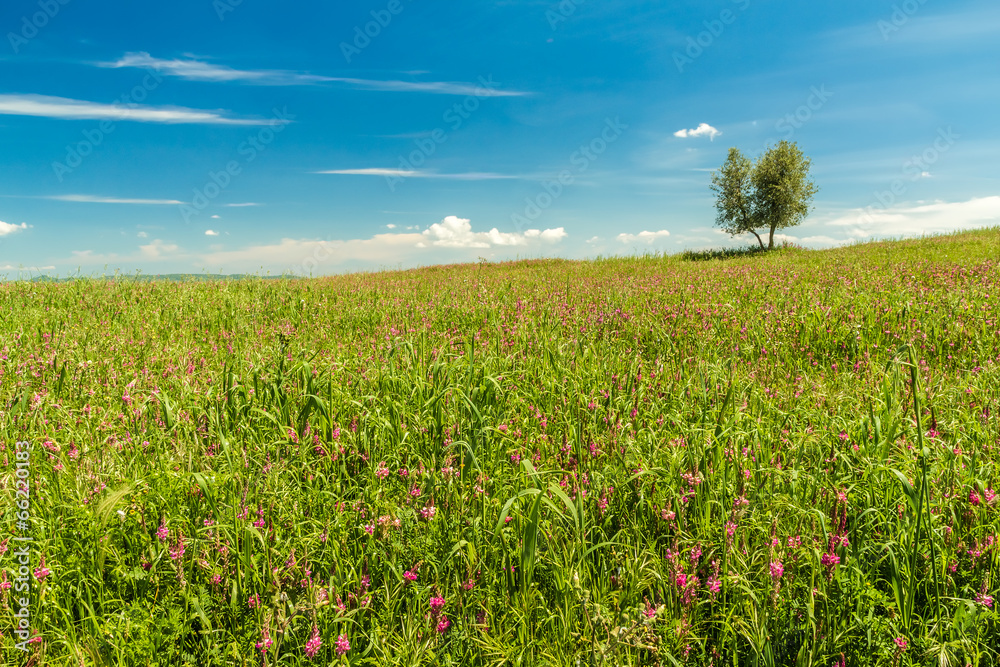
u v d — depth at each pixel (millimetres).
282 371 5695
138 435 4324
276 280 16906
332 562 3021
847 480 3473
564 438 4355
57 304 11891
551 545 3002
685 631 2527
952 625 2535
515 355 6699
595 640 2432
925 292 9820
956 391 5141
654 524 3291
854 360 6844
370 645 2492
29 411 4719
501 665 2443
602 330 8523
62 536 3135
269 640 2449
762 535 3072
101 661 2492
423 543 3078
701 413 4641
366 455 4078
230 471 3666
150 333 8992
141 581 2902
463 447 3977
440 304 11555
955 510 3184
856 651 2496
